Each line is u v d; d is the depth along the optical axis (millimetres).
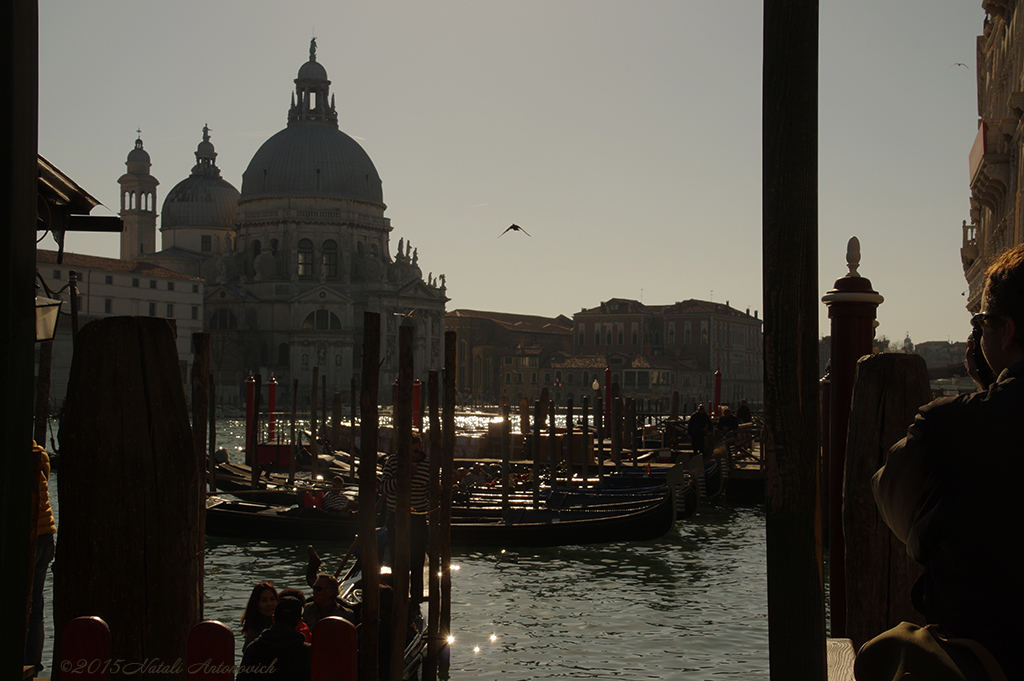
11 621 3916
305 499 27938
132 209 160125
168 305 119375
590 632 17188
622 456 42844
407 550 11234
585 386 154875
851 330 6859
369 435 9734
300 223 141750
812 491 3963
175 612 5379
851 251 6938
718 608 19016
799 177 3926
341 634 5281
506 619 18125
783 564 3967
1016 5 35594
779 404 3961
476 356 167875
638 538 25438
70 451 5324
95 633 4812
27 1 3881
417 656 12242
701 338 155375
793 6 3900
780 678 4000
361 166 146625
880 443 5926
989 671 2916
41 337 7160
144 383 5363
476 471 34656
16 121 3826
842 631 6824
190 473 5477
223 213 154875
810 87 3920
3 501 3861
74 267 107000
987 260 42000
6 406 3840
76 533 5301
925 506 3164
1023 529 2922
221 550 25078
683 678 14539
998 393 3068
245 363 136375
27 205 3920
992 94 44875
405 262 148000
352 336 135375
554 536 24859
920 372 5961
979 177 39438
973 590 2984
